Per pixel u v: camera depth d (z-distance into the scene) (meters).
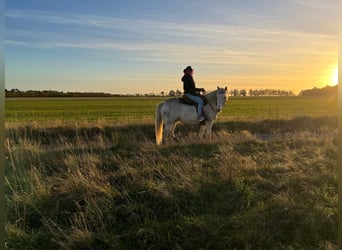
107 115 28.33
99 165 7.34
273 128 17.75
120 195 5.75
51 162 7.59
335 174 6.61
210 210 5.43
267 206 5.43
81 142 10.83
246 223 4.99
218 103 11.39
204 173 6.70
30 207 5.48
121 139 11.59
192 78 11.93
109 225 5.11
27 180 6.27
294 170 7.00
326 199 5.74
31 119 24.72
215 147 9.49
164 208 5.50
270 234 4.89
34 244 4.75
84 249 4.69
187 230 4.91
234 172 6.67
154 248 4.70
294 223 5.05
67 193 5.81
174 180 6.25
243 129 17.41
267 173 6.85
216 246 4.69
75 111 33.09
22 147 8.41
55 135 14.48
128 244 4.79
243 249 4.64
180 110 11.70
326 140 10.12
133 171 6.70
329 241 4.76
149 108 37.25
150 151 8.75
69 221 5.22
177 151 8.90
